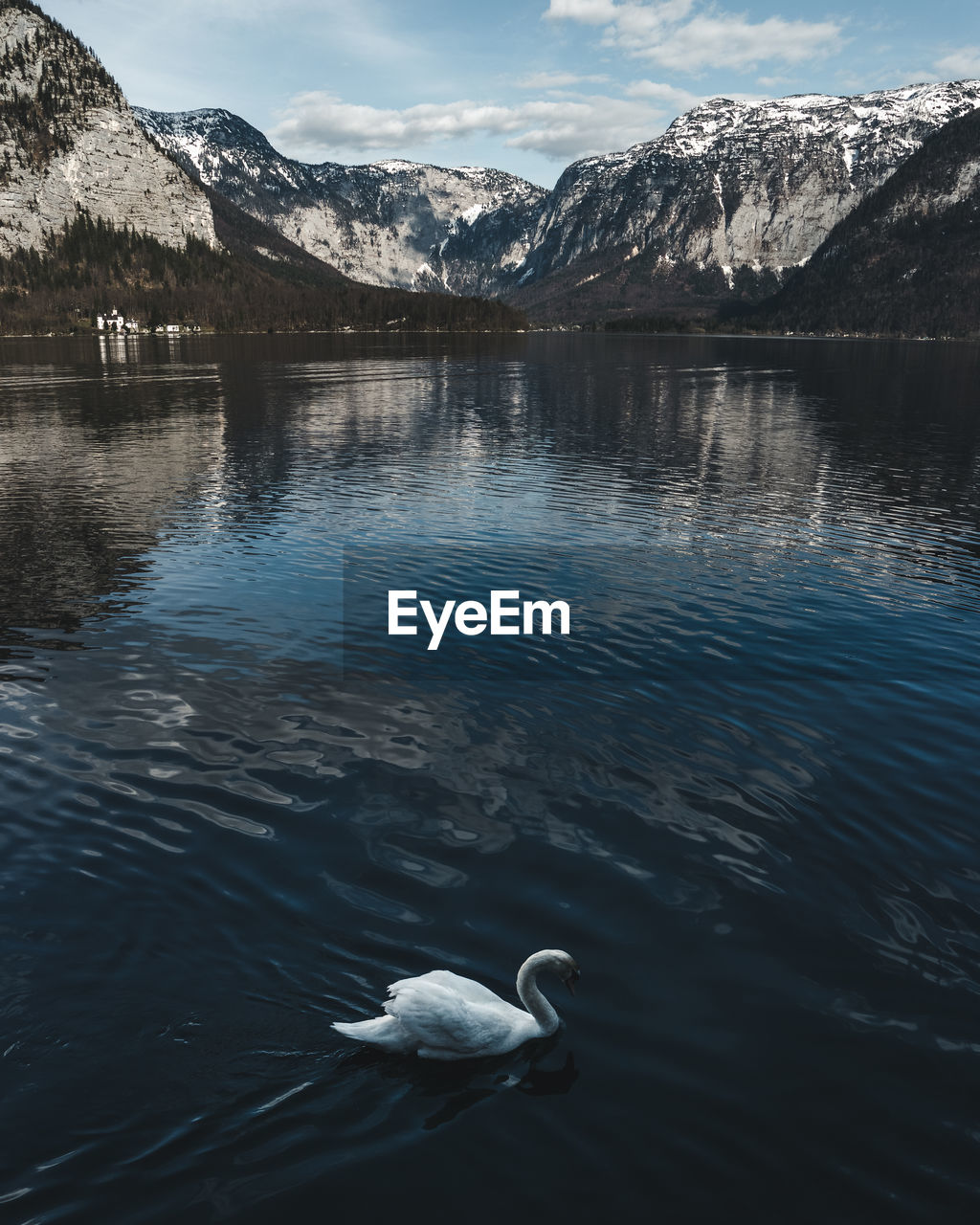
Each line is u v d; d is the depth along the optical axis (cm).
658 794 1198
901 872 1030
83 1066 688
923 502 3425
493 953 853
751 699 1544
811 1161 641
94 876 952
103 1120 641
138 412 6319
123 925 865
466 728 1396
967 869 1038
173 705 1450
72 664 1638
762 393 8338
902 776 1266
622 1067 725
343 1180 606
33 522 2909
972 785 1240
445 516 3041
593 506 3238
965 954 886
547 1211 592
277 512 3086
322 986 790
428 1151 632
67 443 4734
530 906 934
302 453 4450
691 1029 772
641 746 1352
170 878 952
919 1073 731
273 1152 624
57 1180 592
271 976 799
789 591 2219
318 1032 738
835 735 1404
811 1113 685
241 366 11981
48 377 9856
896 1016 796
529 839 1071
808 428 5666
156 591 2133
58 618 1920
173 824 1069
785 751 1341
